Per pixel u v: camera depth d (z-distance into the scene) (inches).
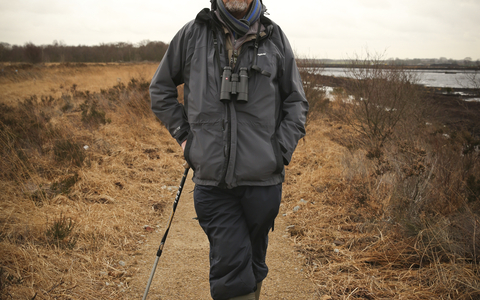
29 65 1044.5
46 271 90.2
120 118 286.5
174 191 173.5
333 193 161.9
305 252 115.3
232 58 70.1
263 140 68.7
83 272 96.0
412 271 99.8
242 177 67.8
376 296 90.3
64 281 89.7
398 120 236.5
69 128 241.3
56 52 1924.2
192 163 70.7
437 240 105.4
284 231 133.1
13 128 212.4
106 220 129.3
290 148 72.3
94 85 615.5
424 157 148.9
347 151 214.7
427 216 121.3
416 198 130.0
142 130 265.1
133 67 1037.2
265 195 70.4
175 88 79.1
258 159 67.5
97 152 206.7
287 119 73.9
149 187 172.9
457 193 130.9
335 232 127.5
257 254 77.8
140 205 152.2
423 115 287.7
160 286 96.7
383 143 206.8
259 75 69.6
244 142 68.1
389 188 145.7
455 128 286.7
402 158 159.0
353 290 93.0
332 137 271.4
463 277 90.9
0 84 628.7
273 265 108.7
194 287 97.4
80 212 130.9
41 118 253.9
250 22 69.5
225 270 68.9
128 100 332.5
